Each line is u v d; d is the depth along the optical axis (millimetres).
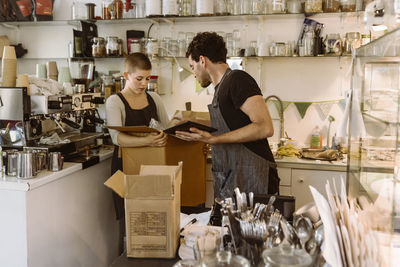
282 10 3152
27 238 2010
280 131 3457
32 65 3930
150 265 1312
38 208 2086
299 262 894
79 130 2924
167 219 1338
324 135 3416
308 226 1082
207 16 3252
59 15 3811
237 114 2068
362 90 1983
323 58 3348
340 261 965
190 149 2498
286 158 3090
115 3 3432
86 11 3553
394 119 1266
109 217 2936
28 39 3896
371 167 1627
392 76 1322
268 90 3475
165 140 2297
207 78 2242
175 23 3582
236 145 2105
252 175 2111
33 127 2377
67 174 2312
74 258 2463
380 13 1737
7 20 3646
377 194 1422
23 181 2004
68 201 2367
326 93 3379
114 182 1435
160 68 3619
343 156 3135
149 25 3617
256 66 3459
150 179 1324
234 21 3471
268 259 907
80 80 3244
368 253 912
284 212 1548
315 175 2947
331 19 3279
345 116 2324
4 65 2320
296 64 3402
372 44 1747
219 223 1565
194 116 3031
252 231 1060
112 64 3715
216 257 935
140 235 1354
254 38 3449
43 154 2268
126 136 2352
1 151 2133
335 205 1150
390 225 1117
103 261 2875
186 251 1342
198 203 2617
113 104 2551
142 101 2686
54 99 2359
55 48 3857
